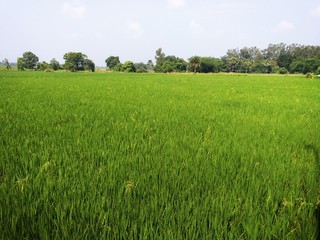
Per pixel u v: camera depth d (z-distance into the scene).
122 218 2.21
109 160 3.64
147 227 2.18
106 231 2.12
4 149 3.88
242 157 3.91
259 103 10.78
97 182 2.89
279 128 6.16
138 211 2.40
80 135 4.97
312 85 26.42
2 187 2.68
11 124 5.55
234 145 4.55
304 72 106.88
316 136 5.45
